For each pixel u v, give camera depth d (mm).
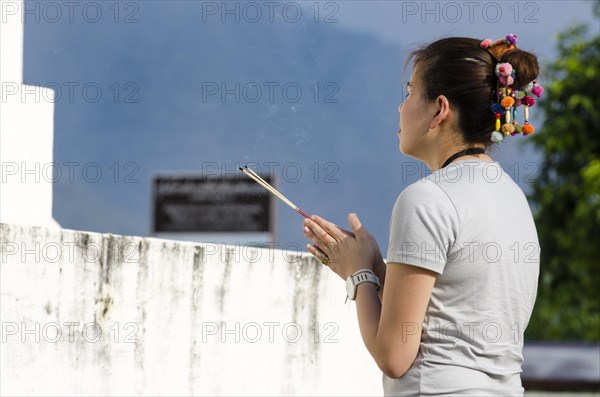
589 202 30562
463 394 4910
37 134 9141
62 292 7531
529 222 5270
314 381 9469
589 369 21578
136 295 8047
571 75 31016
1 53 8977
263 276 9055
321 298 9562
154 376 8164
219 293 8688
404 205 5023
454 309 5008
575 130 31000
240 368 8828
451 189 5031
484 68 5270
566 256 31562
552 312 32094
